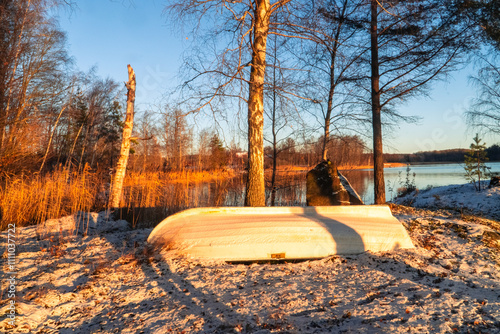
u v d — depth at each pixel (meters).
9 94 14.70
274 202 12.31
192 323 3.12
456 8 7.79
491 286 3.99
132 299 3.69
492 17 7.68
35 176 10.42
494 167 35.47
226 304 3.50
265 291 3.80
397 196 15.04
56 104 18.73
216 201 11.00
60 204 8.49
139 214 8.63
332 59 10.12
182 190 12.38
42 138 16.22
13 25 14.71
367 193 15.80
